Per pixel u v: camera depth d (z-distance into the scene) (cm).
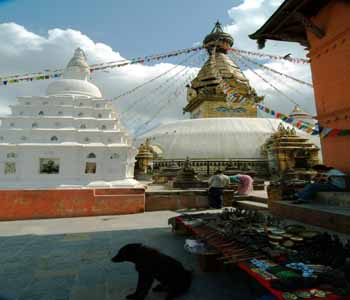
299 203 690
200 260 451
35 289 375
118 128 1328
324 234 380
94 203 1031
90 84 1383
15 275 428
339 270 257
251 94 3200
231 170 2062
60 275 428
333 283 246
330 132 711
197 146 2380
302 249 349
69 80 1328
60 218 984
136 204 1073
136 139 2850
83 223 880
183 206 1163
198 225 573
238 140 2398
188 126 2730
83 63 1431
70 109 1184
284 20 831
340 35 695
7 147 1040
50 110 1174
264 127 2656
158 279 352
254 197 1131
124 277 420
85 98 1245
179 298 344
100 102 1257
